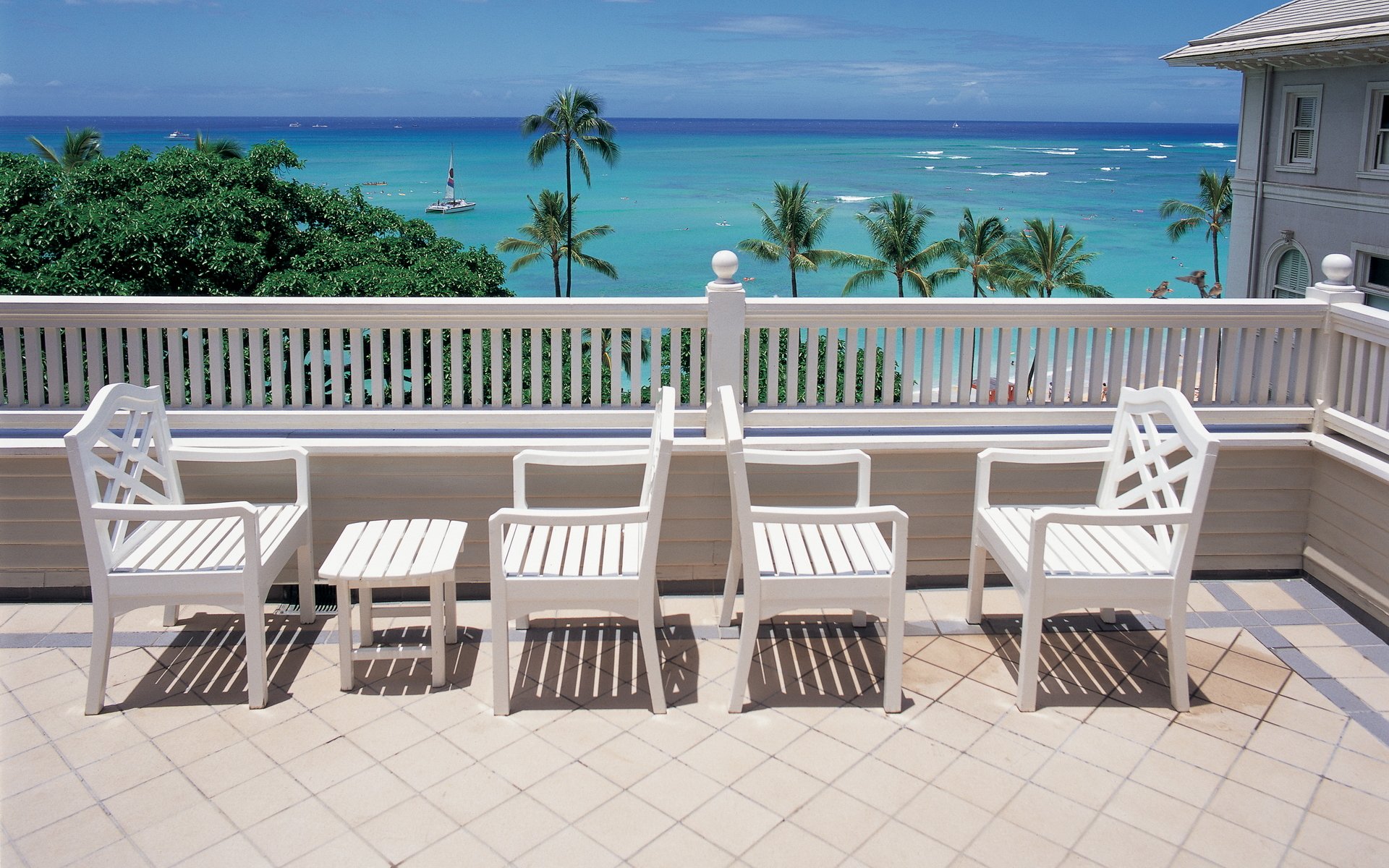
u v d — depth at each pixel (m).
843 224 86.38
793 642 4.18
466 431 4.54
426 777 3.22
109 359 4.49
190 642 4.11
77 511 4.39
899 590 3.53
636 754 3.36
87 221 15.27
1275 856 2.87
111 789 3.15
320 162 140.50
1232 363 4.70
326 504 4.43
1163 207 51.56
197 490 4.39
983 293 42.97
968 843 2.92
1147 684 3.84
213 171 17.91
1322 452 4.58
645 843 2.91
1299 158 18.03
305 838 2.92
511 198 106.00
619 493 4.47
